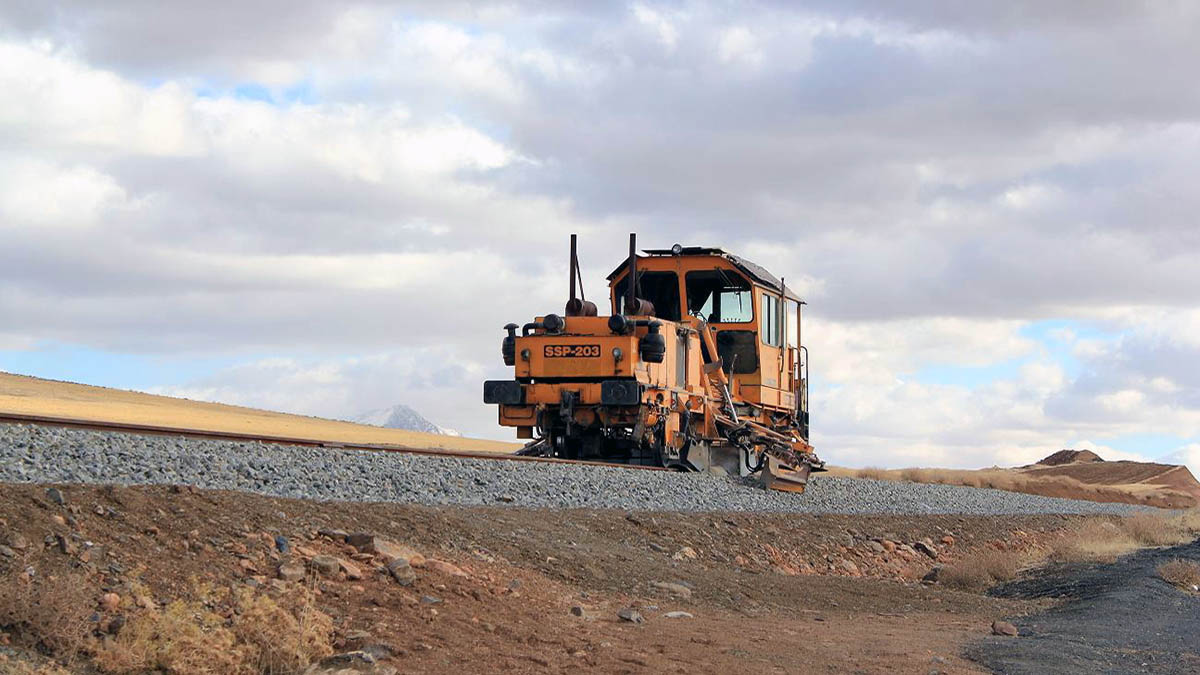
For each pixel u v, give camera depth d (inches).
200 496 452.1
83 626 336.2
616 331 964.0
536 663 393.4
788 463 1136.8
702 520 749.9
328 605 405.7
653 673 397.7
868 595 653.9
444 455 762.8
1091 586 740.7
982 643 516.7
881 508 1072.8
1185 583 775.1
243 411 2659.9
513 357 990.4
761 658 439.8
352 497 566.3
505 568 511.8
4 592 332.8
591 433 1023.6
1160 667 484.4
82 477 466.9
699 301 1128.8
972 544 1024.9
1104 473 3134.8
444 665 376.8
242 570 403.9
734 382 1124.5
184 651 342.0
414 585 442.6
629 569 573.9
